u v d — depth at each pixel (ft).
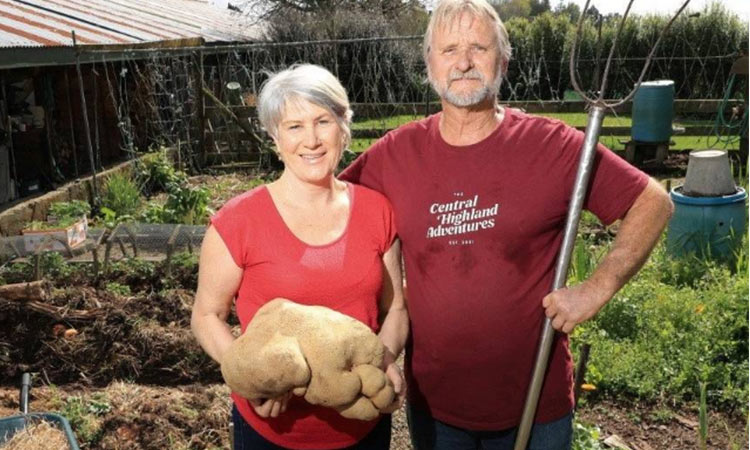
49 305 18.02
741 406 15.03
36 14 39.45
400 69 56.90
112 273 21.34
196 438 13.79
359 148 42.68
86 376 16.76
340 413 7.41
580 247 19.61
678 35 57.62
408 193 8.52
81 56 32.53
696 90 58.39
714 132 43.47
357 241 8.11
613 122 49.80
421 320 8.68
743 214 22.02
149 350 17.07
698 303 18.17
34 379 16.58
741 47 56.95
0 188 29.12
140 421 14.32
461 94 8.11
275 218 7.93
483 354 8.50
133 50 36.55
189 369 16.66
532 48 61.00
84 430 14.08
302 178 7.88
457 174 8.36
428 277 8.56
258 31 69.77
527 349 8.51
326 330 7.22
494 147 8.31
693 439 14.25
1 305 17.84
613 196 8.37
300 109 7.68
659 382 15.81
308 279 7.84
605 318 17.66
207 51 41.60
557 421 8.73
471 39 8.07
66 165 35.06
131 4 63.36
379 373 7.27
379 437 8.55
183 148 42.63
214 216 8.05
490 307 8.36
